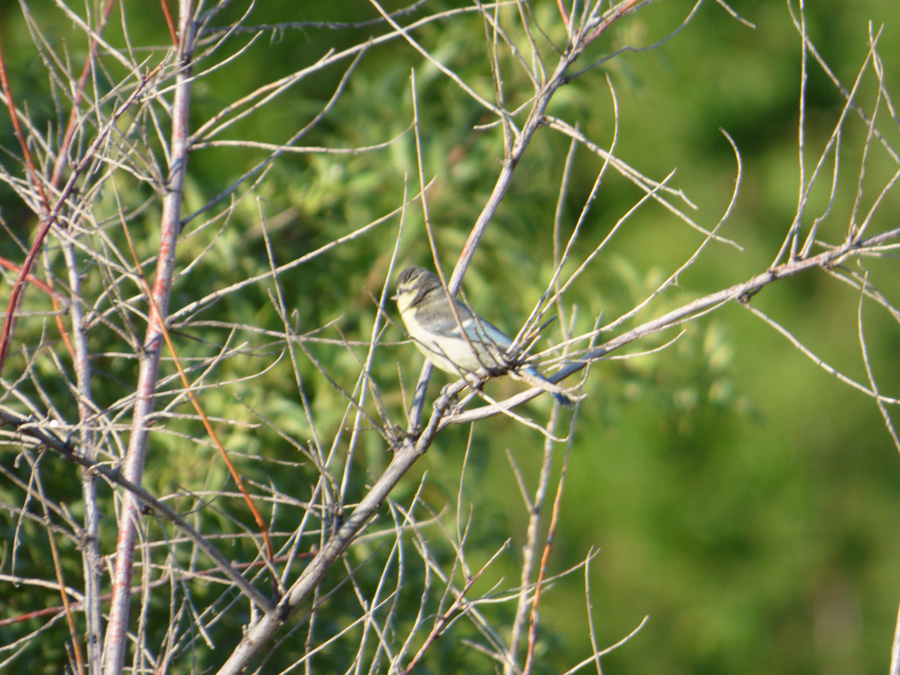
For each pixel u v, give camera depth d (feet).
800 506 71.67
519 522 68.33
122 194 34.32
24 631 28.71
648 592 72.28
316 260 39.40
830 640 71.51
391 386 39.47
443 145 42.06
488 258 45.19
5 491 28.94
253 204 37.93
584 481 72.33
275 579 19.01
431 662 32.94
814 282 74.38
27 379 30.55
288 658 30.86
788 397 72.08
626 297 47.88
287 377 36.68
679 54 73.92
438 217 42.78
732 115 74.64
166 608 29.30
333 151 21.90
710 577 72.08
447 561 35.91
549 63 41.91
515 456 68.54
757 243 73.00
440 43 44.57
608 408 45.52
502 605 36.17
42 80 36.42
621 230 73.41
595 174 73.51
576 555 72.74
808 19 76.28
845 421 72.59
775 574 71.77
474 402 40.65
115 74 39.27
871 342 72.84
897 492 73.61
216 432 32.35
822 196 73.46
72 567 29.35
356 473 34.63
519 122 42.96
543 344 42.37
